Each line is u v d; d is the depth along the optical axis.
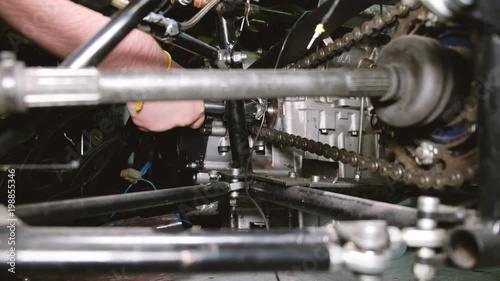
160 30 1.03
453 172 0.75
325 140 1.53
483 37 0.54
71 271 0.47
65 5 0.89
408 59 0.69
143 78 0.55
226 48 1.31
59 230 0.51
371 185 1.28
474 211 0.57
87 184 1.41
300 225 1.37
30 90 0.49
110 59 1.02
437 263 0.54
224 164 1.55
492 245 0.49
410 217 0.65
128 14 0.78
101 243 0.49
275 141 1.46
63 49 0.97
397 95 0.69
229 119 1.38
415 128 0.81
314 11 1.13
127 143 1.51
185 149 1.51
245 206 1.46
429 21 0.76
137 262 0.49
